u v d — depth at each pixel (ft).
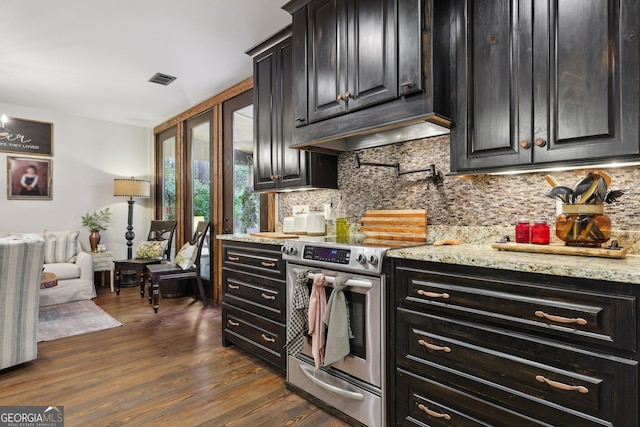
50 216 15.51
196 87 12.56
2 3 7.45
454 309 4.60
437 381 4.81
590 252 4.34
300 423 5.79
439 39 5.45
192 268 12.86
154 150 18.07
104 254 15.28
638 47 3.94
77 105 14.53
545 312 3.84
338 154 8.82
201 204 14.57
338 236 8.15
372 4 6.06
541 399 3.89
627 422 3.35
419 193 7.29
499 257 4.36
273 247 7.47
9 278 7.37
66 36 8.89
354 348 5.79
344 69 6.52
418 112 5.44
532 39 4.73
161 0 7.47
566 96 4.44
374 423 5.47
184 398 6.48
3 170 14.43
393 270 5.32
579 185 4.63
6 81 11.83
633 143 3.97
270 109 8.91
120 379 7.17
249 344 8.13
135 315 11.68
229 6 7.73
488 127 5.14
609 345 3.45
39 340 9.32
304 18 7.32
